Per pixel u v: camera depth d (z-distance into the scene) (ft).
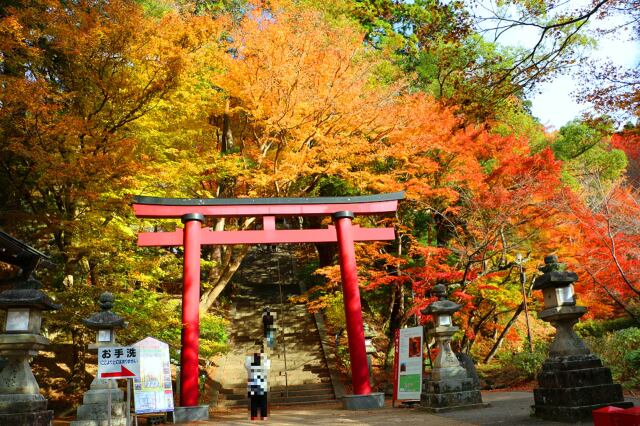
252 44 51.47
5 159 45.88
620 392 23.15
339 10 74.90
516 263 54.34
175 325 44.96
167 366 33.14
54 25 41.86
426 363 62.69
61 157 42.91
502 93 32.73
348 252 45.39
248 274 101.30
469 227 53.36
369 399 40.55
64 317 41.29
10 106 38.70
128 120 46.68
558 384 23.35
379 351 69.05
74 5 44.34
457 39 31.22
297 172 53.88
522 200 49.44
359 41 58.54
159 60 47.11
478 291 60.85
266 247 118.62
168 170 49.08
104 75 46.26
